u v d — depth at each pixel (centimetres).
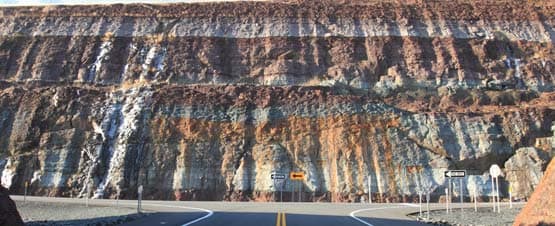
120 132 4844
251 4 6431
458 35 6116
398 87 5494
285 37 6003
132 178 4478
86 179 4466
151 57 5831
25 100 5138
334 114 4881
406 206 3416
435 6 6469
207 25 6181
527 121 4847
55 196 4359
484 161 4600
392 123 4819
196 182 4444
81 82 5634
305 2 6456
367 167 4491
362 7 6412
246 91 5219
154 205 3300
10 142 4803
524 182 4412
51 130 4884
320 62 5772
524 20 6372
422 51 5866
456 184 4397
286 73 5600
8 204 1511
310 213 2608
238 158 4622
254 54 5866
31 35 6119
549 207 1421
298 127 4828
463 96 5391
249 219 2167
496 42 6078
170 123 4847
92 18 6294
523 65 5862
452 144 4678
